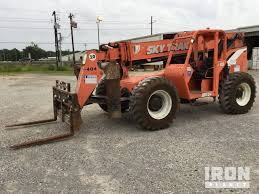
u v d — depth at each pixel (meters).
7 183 3.99
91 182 3.96
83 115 7.82
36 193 3.72
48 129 6.57
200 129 6.23
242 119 7.00
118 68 6.12
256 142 5.32
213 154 4.78
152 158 4.70
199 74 7.19
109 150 5.12
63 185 3.90
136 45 6.88
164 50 7.23
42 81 19.67
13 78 23.05
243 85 7.48
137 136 5.87
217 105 8.60
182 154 4.82
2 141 5.82
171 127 6.45
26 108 9.22
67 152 5.08
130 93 6.50
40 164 4.60
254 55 29.89
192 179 3.95
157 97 6.23
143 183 3.88
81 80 6.05
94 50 6.13
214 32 7.11
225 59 7.45
